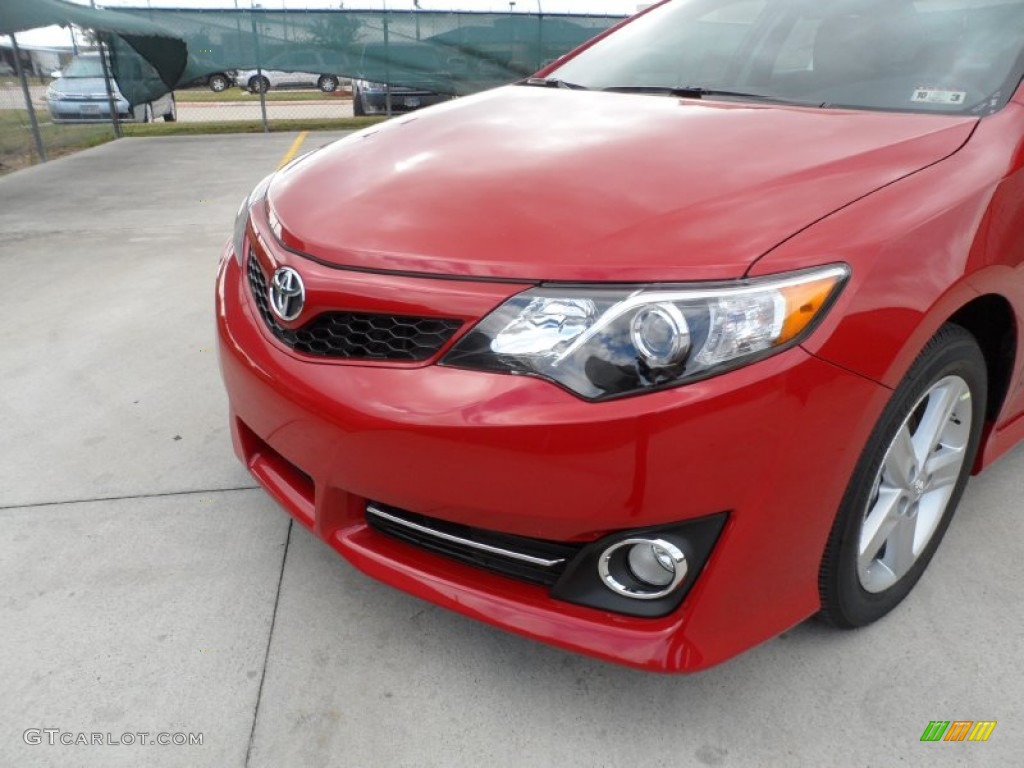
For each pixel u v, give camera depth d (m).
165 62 11.13
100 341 3.33
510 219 1.44
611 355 1.25
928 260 1.39
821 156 1.58
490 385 1.30
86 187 7.02
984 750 1.47
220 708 1.56
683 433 1.24
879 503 1.59
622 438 1.24
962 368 1.60
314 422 1.46
